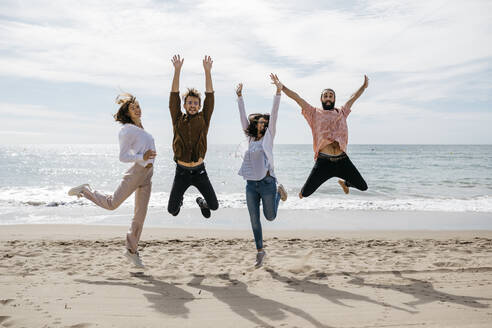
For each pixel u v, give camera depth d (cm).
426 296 388
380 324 313
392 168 3841
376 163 4728
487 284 430
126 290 409
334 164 488
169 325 312
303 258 576
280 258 580
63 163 5509
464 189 2072
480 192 1925
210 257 584
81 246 666
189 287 424
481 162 4831
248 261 559
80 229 872
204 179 479
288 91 486
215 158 6512
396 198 1680
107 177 3173
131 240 464
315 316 333
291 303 370
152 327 307
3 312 334
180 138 466
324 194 1817
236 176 3008
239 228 945
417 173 3216
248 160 475
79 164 5284
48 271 484
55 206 1306
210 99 477
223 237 784
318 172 491
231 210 1244
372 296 391
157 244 697
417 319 323
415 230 901
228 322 320
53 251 617
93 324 309
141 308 353
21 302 362
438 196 1758
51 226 910
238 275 478
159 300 378
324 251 634
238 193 1908
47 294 389
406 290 410
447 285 428
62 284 426
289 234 835
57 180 2822
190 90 469
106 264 528
